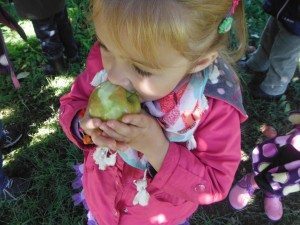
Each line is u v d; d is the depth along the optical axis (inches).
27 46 39.9
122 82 13.6
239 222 31.4
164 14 11.5
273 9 31.5
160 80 13.3
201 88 15.4
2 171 30.1
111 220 21.2
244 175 33.8
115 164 18.8
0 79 37.9
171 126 15.9
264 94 37.6
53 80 38.2
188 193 16.4
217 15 12.3
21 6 31.7
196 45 12.5
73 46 38.3
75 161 33.2
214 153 16.6
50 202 31.4
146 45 11.8
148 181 18.3
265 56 37.6
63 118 18.6
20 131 35.1
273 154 29.0
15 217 30.6
